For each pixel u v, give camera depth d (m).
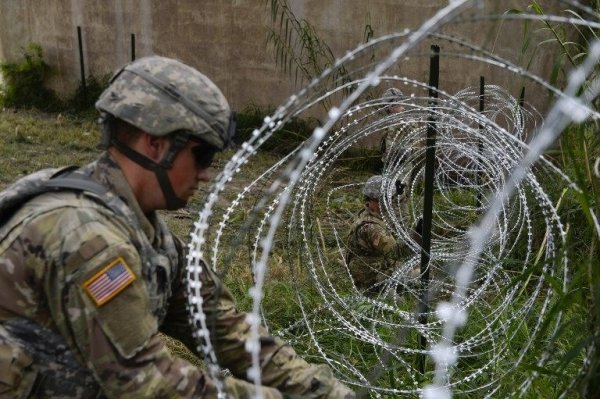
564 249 1.95
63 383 1.69
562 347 2.75
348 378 3.02
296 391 2.02
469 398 2.97
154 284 1.75
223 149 1.79
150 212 1.82
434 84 3.11
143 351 1.61
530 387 2.53
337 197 7.16
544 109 7.75
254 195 7.03
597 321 1.74
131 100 1.67
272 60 10.01
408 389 3.05
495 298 3.51
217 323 2.04
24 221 1.62
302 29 8.88
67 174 1.73
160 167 1.71
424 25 1.12
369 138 8.52
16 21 12.22
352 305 3.83
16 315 1.65
